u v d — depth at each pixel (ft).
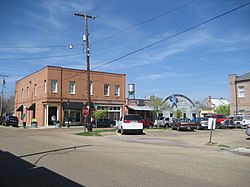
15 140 65.72
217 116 133.49
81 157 38.52
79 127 146.20
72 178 26.14
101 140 68.08
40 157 38.58
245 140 67.97
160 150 47.65
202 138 74.69
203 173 28.43
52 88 153.17
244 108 151.64
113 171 29.14
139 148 50.37
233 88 157.17
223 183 24.43
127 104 177.58
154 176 26.89
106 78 171.12
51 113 154.81
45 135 85.30
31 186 23.58
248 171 29.78
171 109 180.04
